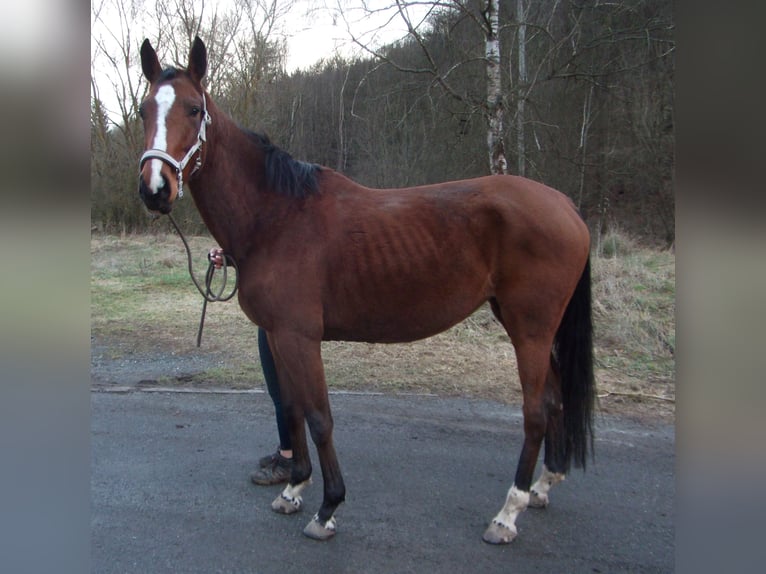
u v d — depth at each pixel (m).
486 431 3.68
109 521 2.67
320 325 2.59
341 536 2.57
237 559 2.40
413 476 3.12
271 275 2.57
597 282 6.69
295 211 2.63
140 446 3.49
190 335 5.84
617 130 11.39
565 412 2.79
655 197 11.26
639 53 6.96
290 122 12.50
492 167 5.92
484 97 6.21
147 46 2.63
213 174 2.61
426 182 9.28
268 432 3.72
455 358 5.02
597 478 3.08
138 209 12.52
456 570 2.32
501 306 2.68
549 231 2.56
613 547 2.48
